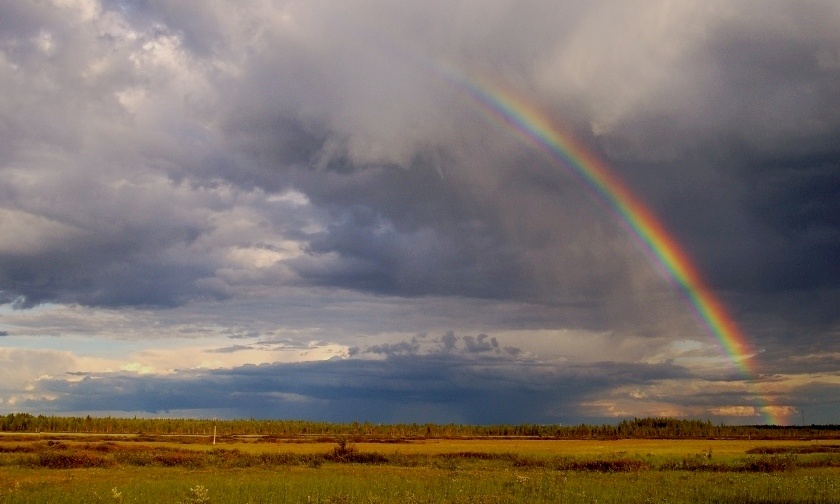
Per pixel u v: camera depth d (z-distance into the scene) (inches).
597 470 2396.7
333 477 1904.5
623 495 1483.8
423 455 3090.6
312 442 4879.4
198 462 2434.8
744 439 6919.3
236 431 7170.3
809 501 1378.0
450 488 1593.3
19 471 2041.1
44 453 2431.1
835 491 1556.3
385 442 5182.1
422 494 1460.4
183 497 1359.5
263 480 1779.0
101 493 1407.5
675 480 1873.8
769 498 1419.8
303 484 1640.0
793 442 5748.0
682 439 6919.3
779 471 2297.0
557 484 1734.7
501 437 7485.2
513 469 2453.2
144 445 3772.1
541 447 4493.1
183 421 7416.3
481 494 1485.0
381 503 1312.7
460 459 2938.0
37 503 1248.2
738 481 1819.6
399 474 2079.2
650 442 5812.0
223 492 1441.9
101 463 2298.2
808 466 2522.1
